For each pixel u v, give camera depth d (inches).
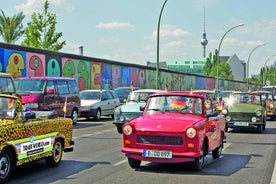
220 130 464.4
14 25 1750.7
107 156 468.1
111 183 331.9
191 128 364.5
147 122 380.8
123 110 692.1
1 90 578.2
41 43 1608.0
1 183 319.3
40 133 365.7
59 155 404.5
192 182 339.6
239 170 396.2
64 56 1230.3
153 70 1929.1
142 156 371.6
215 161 449.1
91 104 981.2
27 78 772.0
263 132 784.9
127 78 1663.4
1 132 311.9
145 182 336.8
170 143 366.9
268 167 414.0
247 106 778.2
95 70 1418.6
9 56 982.4
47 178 347.6
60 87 811.4
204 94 441.7
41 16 1612.9
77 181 337.1
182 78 2335.1
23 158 339.9
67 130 416.5
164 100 423.8
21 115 343.0
